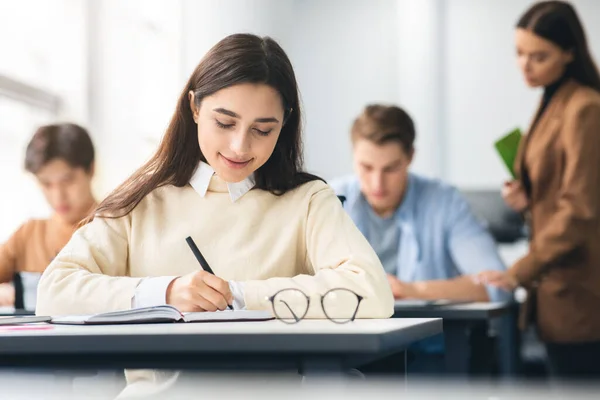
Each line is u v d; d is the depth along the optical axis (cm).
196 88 171
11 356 118
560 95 310
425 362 264
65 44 446
